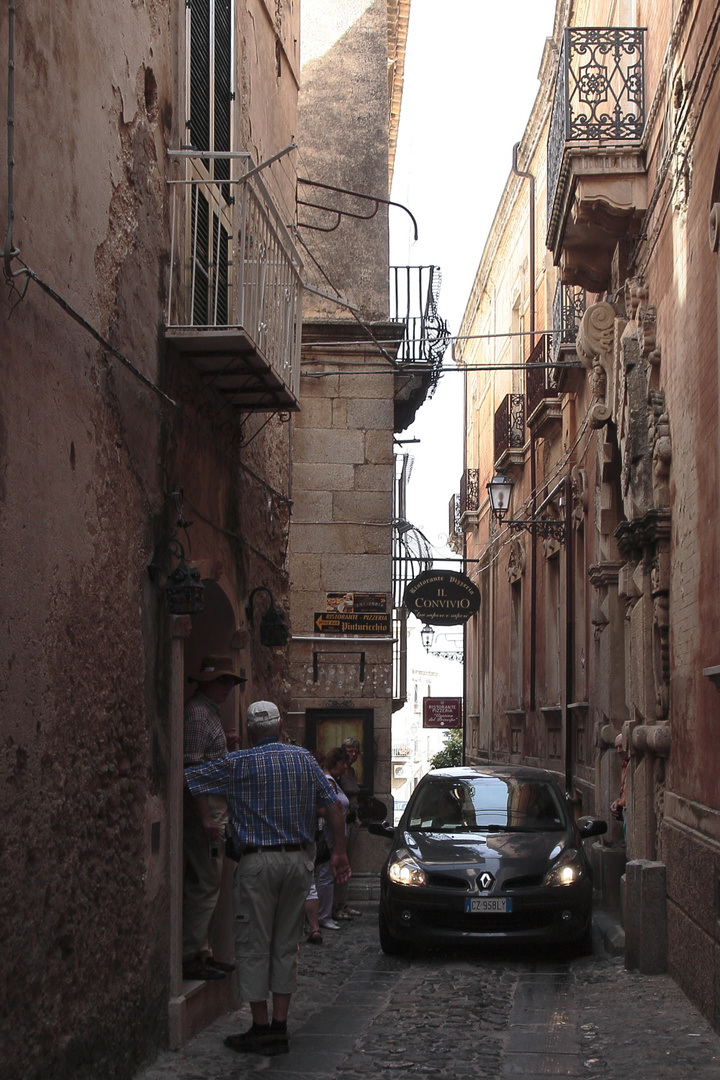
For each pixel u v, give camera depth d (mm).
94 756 6031
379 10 17344
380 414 16250
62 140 5805
